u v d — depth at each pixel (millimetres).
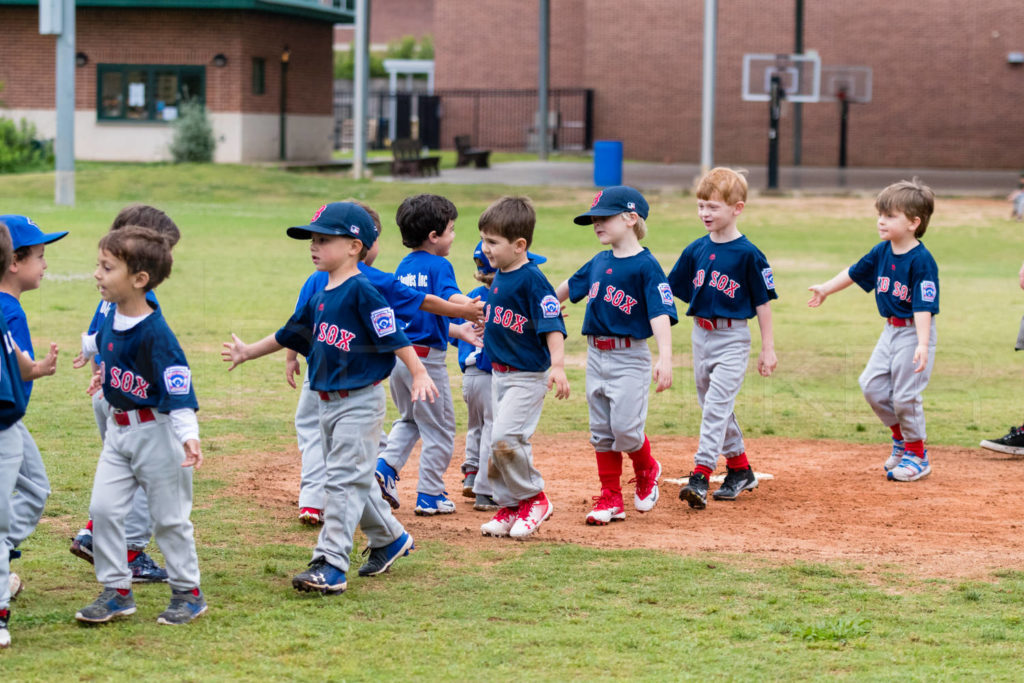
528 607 7254
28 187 39906
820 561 8367
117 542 6867
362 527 7797
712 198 9875
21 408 6609
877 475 11273
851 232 34562
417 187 43406
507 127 71250
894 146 64125
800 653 6523
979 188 48344
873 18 63312
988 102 62750
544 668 6250
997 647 6680
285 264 26641
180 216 34906
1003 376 16641
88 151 52938
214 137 51531
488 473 9047
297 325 7676
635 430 9273
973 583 7898
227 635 6680
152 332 6598
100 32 52188
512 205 8500
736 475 10391
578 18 69250
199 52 51688
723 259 9883
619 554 8461
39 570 7812
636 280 9125
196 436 6590
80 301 20844
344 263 7422
